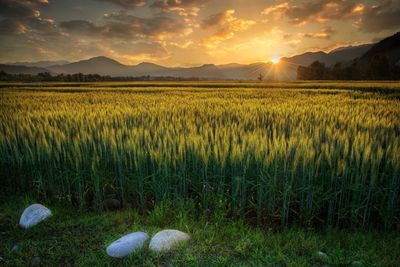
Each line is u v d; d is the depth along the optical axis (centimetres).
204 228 510
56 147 684
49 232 522
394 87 3294
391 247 452
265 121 905
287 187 539
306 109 1159
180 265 412
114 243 455
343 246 461
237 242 462
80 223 549
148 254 441
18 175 724
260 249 437
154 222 541
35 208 574
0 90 3716
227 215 590
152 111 1115
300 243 462
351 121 832
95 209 625
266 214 583
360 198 553
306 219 541
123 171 632
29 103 1664
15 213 591
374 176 509
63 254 455
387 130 720
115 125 855
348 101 1623
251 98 1938
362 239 479
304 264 397
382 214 524
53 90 3716
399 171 521
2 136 718
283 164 553
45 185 687
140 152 599
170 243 450
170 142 641
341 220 577
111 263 430
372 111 1129
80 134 742
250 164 580
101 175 621
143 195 615
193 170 605
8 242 497
